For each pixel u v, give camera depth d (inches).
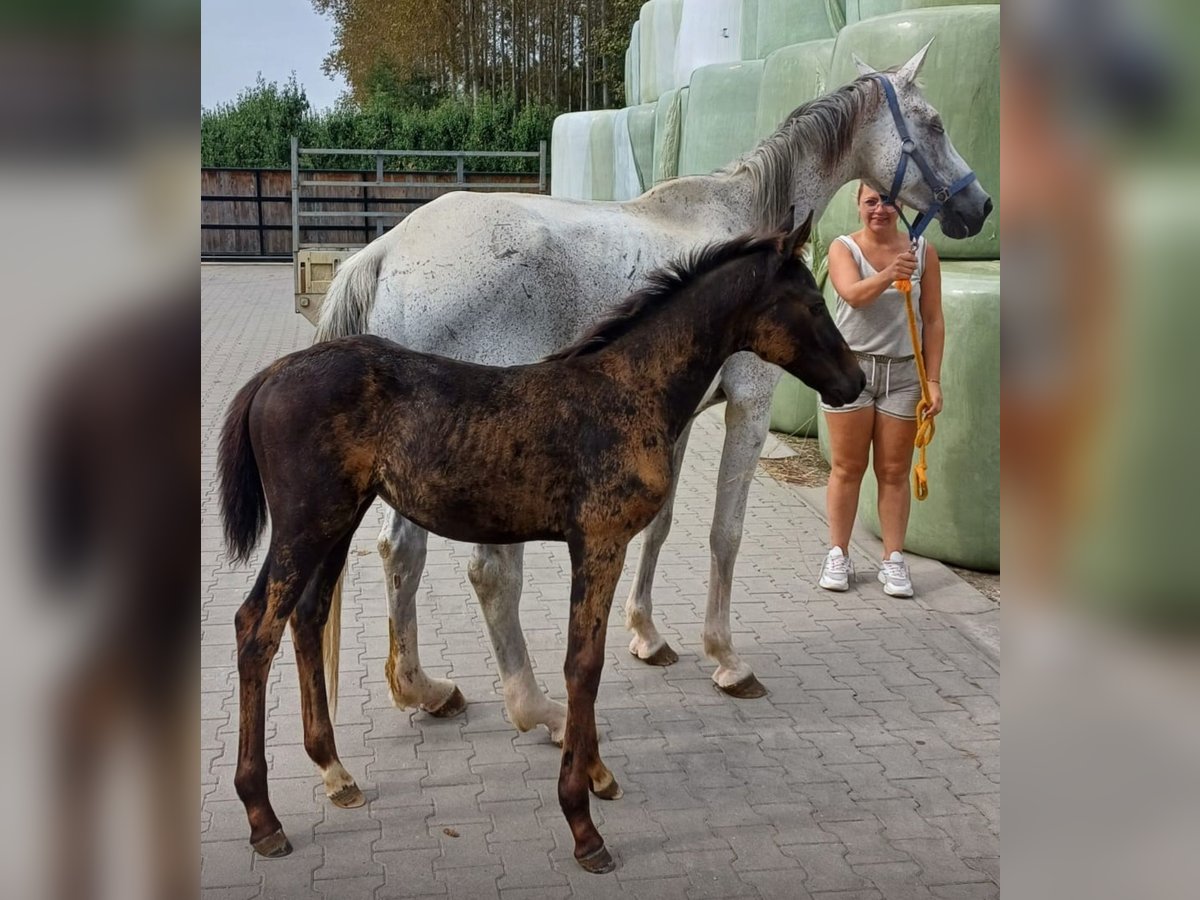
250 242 789.2
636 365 102.7
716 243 108.8
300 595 100.1
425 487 98.4
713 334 105.5
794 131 137.1
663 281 104.7
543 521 100.7
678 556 198.1
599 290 124.0
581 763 101.5
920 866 103.7
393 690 128.6
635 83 502.0
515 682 124.0
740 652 155.0
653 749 126.5
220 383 331.6
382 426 98.8
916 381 170.1
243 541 102.4
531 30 1071.6
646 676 146.5
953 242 203.5
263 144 846.5
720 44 358.3
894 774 121.2
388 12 1065.5
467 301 118.6
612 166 458.6
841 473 176.6
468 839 107.2
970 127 198.2
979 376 180.5
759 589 181.0
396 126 844.0
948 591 179.2
